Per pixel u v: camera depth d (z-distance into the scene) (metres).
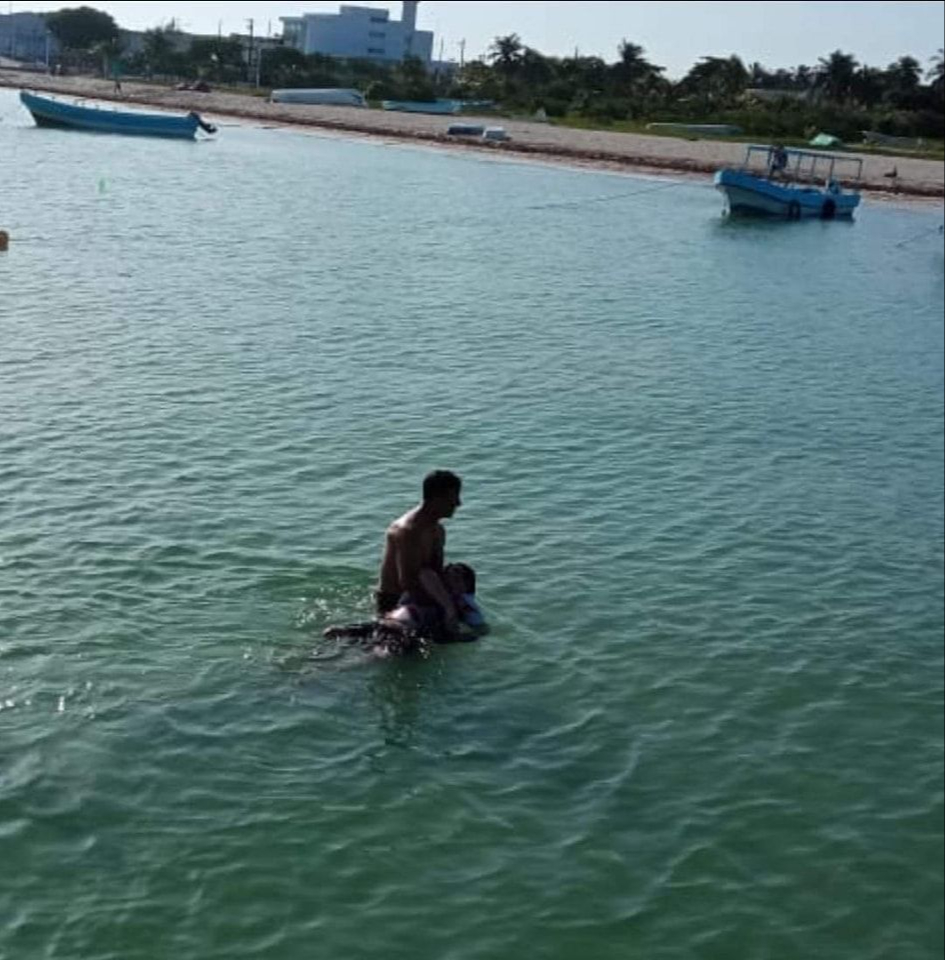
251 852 11.08
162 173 72.62
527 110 149.88
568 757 13.31
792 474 25.11
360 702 13.62
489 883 11.12
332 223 55.81
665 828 12.41
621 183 90.06
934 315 47.72
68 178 65.12
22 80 175.75
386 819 11.77
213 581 16.23
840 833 12.82
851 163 109.12
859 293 51.59
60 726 12.55
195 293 35.91
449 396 27.36
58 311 31.55
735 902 11.51
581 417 27.05
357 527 18.66
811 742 14.55
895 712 15.52
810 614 18.09
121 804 11.48
